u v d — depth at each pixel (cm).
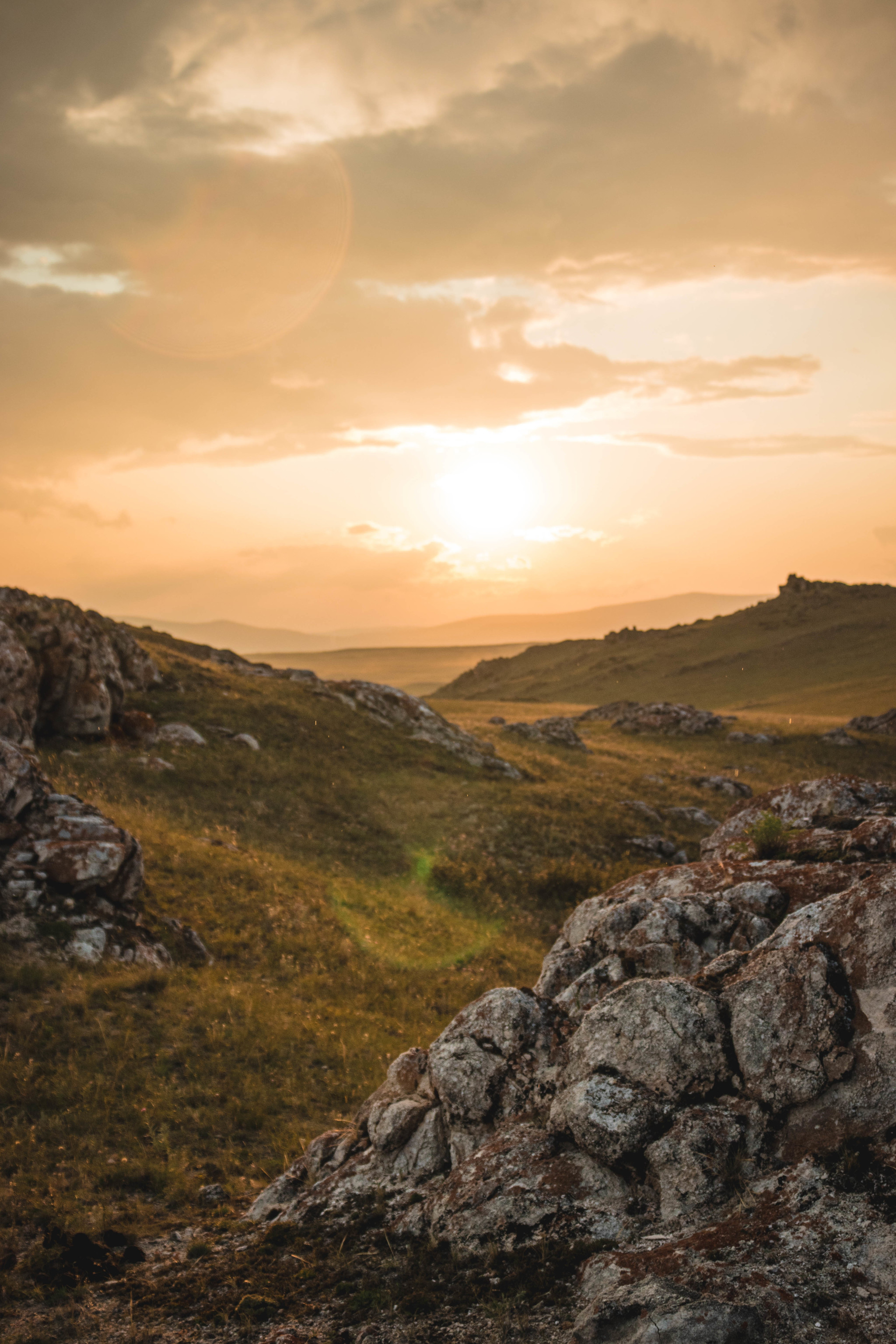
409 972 2055
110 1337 550
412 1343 481
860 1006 610
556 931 2814
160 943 1750
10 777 1788
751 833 1152
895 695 9369
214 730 3869
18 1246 742
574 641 18950
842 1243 457
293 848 2883
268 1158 1055
